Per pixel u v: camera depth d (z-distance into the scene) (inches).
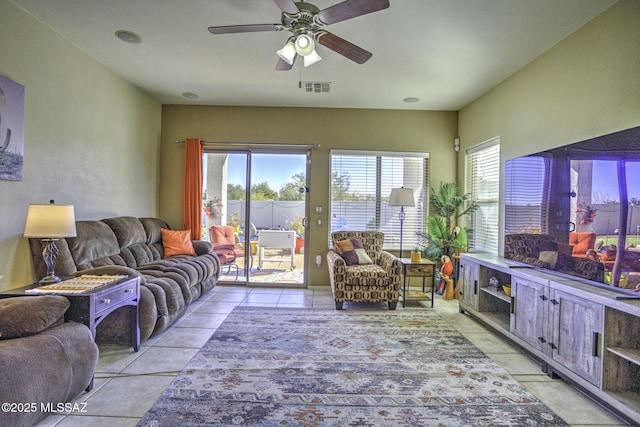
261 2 98.4
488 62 134.6
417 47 123.1
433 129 200.1
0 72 96.8
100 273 106.3
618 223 80.4
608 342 77.9
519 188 125.3
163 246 174.1
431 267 163.2
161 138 197.8
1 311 69.2
